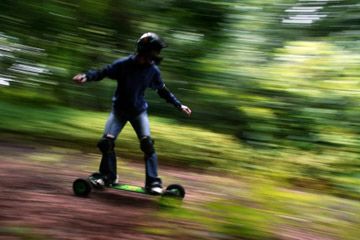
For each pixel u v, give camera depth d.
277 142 14.28
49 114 14.30
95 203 6.32
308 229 6.17
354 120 14.67
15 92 17.45
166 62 18.47
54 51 18.64
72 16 18.73
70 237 4.56
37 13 18.30
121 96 6.57
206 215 5.56
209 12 20.00
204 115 16.92
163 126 14.08
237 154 12.59
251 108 15.80
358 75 16.31
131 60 6.41
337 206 8.41
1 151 10.34
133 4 19.22
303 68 17.31
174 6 20.12
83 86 18.22
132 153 12.02
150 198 7.11
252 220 5.43
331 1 19.11
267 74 17.52
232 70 17.89
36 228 4.75
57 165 9.51
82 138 12.40
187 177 10.26
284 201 7.82
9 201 5.89
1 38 18.30
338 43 18.16
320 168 11.80
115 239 4.65
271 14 20.00
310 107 15.77
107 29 19.22
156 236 4.83
